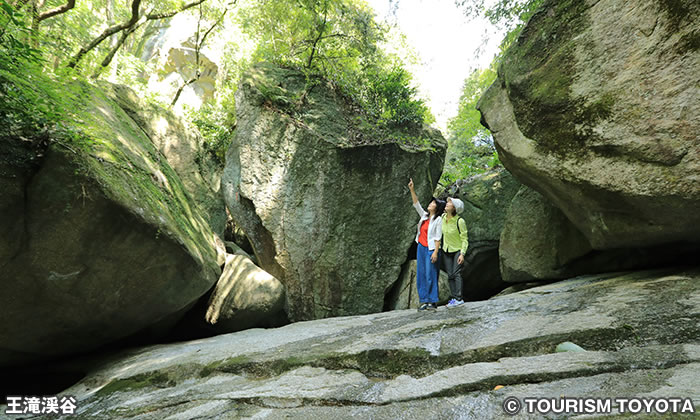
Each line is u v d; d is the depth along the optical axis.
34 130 4.24
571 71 4.49
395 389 2.61
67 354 5.58
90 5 12.51
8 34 3.90
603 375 2.18
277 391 2.94
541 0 7.18
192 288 6.00
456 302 5.52
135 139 6.83
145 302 5.46
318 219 8.38
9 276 4.30
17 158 4.07
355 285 8.27
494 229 8.73
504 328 3.39
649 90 3.84
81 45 9.41
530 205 6.80
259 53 12.23
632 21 4.00
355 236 8.41
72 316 4.96
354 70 10.69
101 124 5.75
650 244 4.70
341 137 9.08
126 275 4.99
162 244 5.09
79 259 4.54
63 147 4.28
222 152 10.77
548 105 4.68
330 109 9.56
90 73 9.09
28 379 5.50
